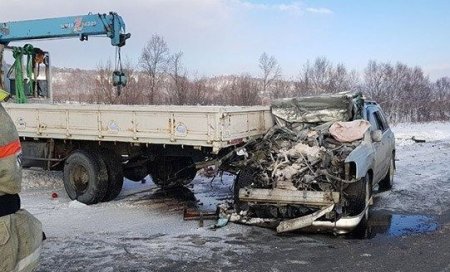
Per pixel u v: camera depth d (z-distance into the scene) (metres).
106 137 8.35
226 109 7.28
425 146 19.59
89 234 6.62
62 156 9.53
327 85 45.91
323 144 7.54
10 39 11.89
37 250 2.51
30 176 10.98
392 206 8.43
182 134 7.51
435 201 8.82
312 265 5.37
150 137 7.84
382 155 8.73
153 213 7.99
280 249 5.96
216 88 45.31
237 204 7.31
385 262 5.48
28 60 11.91
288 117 8.57
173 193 9.86
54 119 9.05
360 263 5.44
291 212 6.85
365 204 6.93
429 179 11.20
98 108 8.41
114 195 8.97
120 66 10.75
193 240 6.34
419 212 8.01
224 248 5.99
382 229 6.96
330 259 5.58
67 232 6.71
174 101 36.16
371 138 7.81
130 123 8.06
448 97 53.03
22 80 11.68
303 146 7.38
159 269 5.21
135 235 6.58
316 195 6.50
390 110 46.28
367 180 7.22
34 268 2.50
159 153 8.62
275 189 6.75
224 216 7.25
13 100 11.61
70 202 8.62
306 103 8.45
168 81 37.66
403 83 49.00
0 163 2.21
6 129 2.26
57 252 5.77
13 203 2.34
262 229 6.89
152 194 9.77
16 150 2.30
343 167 6.79
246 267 5.29
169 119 7.62
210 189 10.31
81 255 5.67
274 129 8.12
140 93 35.47
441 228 7.00
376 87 48.16
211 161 7.64
